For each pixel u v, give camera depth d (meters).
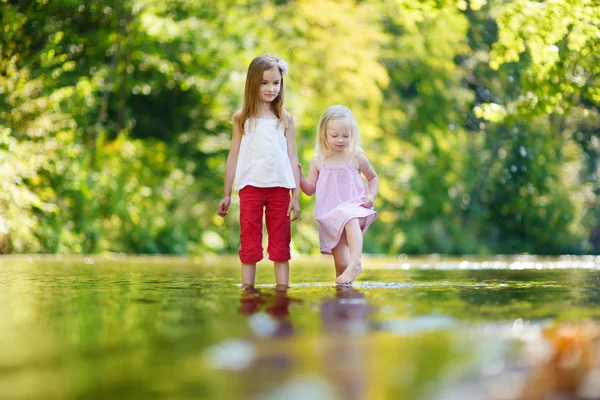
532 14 10.86
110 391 1.94
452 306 3.80
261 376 2.09
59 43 17.78
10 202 13.70
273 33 21.86
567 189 28.27
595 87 11.33
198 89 19.50
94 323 3.18
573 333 2.29
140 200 17.20
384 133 26.58
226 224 18.92
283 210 6.18
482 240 27.44
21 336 2.82
